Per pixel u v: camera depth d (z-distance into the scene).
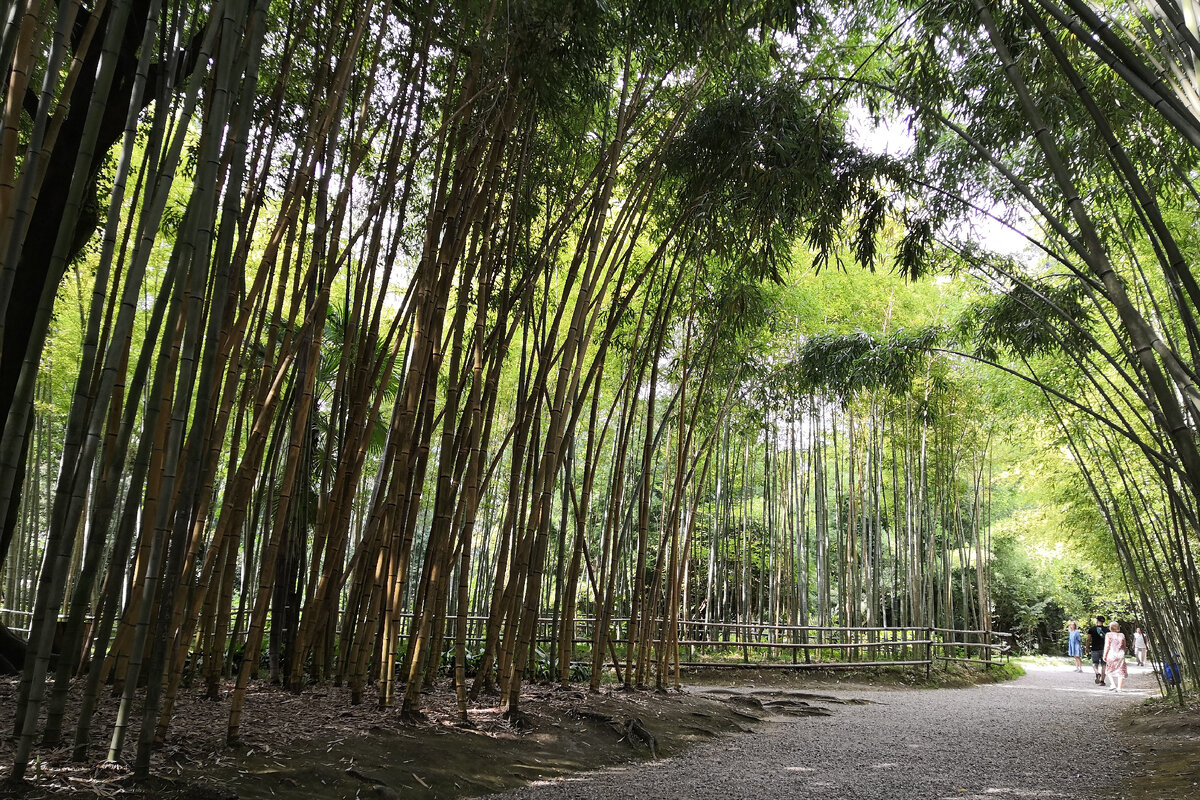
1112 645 9.69
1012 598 20.34
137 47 4.38
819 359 7.54
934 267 6.32
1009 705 7.52
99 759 2.61
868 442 11.60
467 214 4.10
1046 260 6.84
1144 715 6.17
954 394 10.36
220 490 8.90
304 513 5.03
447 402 4.02
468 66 4.62
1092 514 9.30
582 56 3.96
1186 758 4.12
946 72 4.68
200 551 3.27
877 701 7.40
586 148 5.70
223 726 3.33
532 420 4.82
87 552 2.63
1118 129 4.29
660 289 6.95
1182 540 6.84
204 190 2.38
